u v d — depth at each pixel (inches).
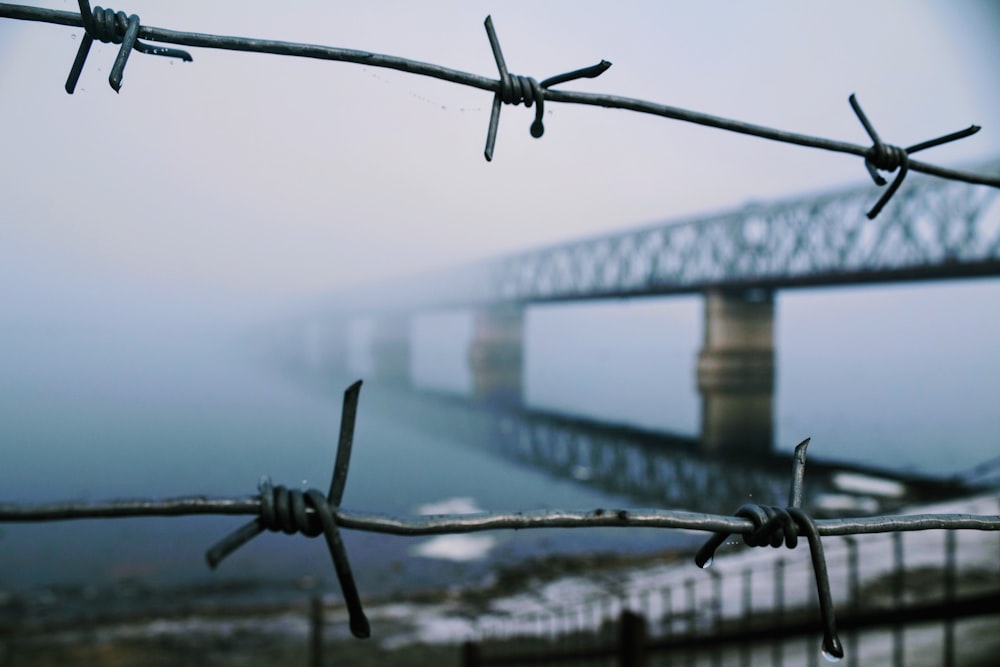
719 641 136.1
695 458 1553.9
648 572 455.8
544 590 425.4
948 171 41.8
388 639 308.2
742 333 1941.4
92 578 553.0
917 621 107.7
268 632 335.9
